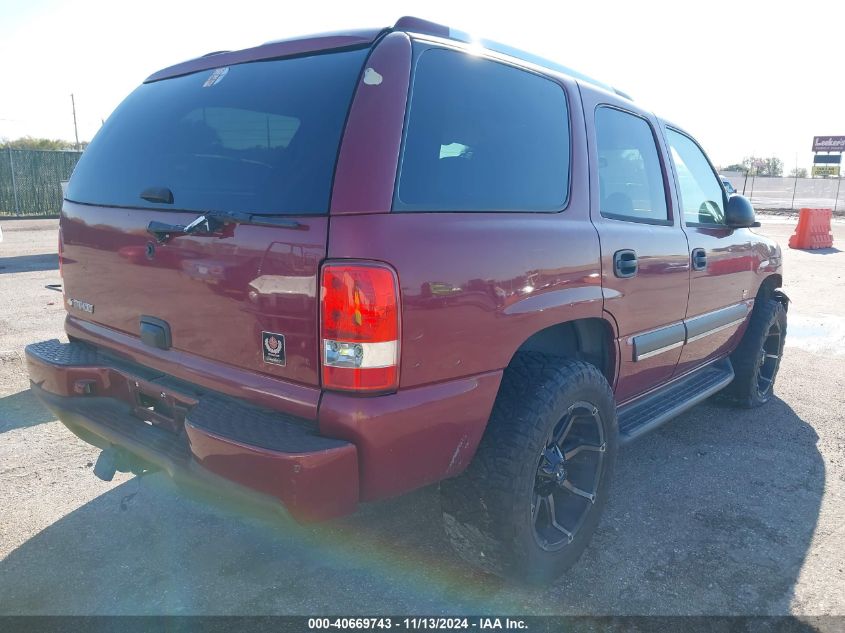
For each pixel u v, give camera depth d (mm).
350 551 2947
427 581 2746
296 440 2012
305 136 2164
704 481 3744
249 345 2180
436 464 2236
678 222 3654
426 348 2107
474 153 2418
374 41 2260
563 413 2578
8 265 10531
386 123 2113
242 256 2141
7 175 20109
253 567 2803
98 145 2936
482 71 2541
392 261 1995
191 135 2502
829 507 3467
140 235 2484
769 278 4910
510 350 2396
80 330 2938
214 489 2125
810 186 45312
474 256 2234
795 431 4543
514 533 2455
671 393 3951
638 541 3105
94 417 2709
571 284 2664
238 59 2617
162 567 2777
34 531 3006
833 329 7504
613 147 3234
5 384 4820
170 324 2443
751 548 3062
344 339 1962
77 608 2504
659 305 3355
